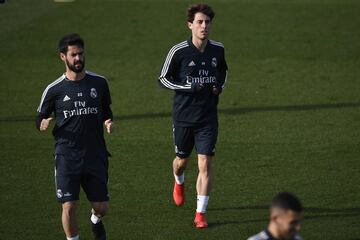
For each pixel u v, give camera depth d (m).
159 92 50.16
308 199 33.91
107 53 58.41
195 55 31.30
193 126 31.39
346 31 63.66
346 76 53.31
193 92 30.75
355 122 44.19
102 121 28.31
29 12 68.31
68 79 27.62
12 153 39.69
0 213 32.59
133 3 70.94
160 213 32.78
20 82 51.78
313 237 30.02
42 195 34.59
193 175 37.22
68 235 27.80
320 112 46.06
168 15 67.31
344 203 33.44
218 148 40.44
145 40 61.25
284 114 45.81
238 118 45.19
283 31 63.66
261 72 54.31
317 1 72.06
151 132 43.00
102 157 27.92
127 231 30.95
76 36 27.08
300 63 56.25
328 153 39.50
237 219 32.03
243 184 35.81
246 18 66.94
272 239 18.89
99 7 69.62
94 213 28.48
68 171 27.50
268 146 40.62
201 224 31.08
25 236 30.39
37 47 59.41
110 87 51.16
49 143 41.25
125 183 36.03
